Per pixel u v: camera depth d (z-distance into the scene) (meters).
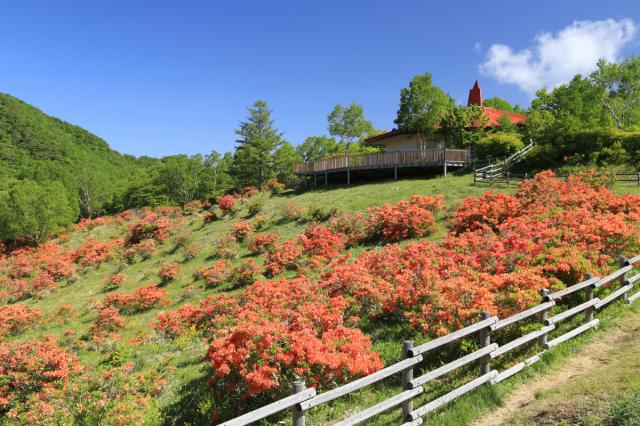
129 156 149.00
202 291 22.38
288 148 60.31
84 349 17.23
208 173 61.78
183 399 9.63
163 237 35.94
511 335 8.20
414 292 10.09
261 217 32.72
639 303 9.26
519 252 11.80
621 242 11.93
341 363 7.62
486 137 38.25
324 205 32.12
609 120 40.62
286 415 7.38
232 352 8.34
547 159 30.80
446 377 7.43
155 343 15.55
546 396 6.05
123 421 8.52
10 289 31.31
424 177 34.56
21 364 11.00
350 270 13.02
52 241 48.78
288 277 20.42
